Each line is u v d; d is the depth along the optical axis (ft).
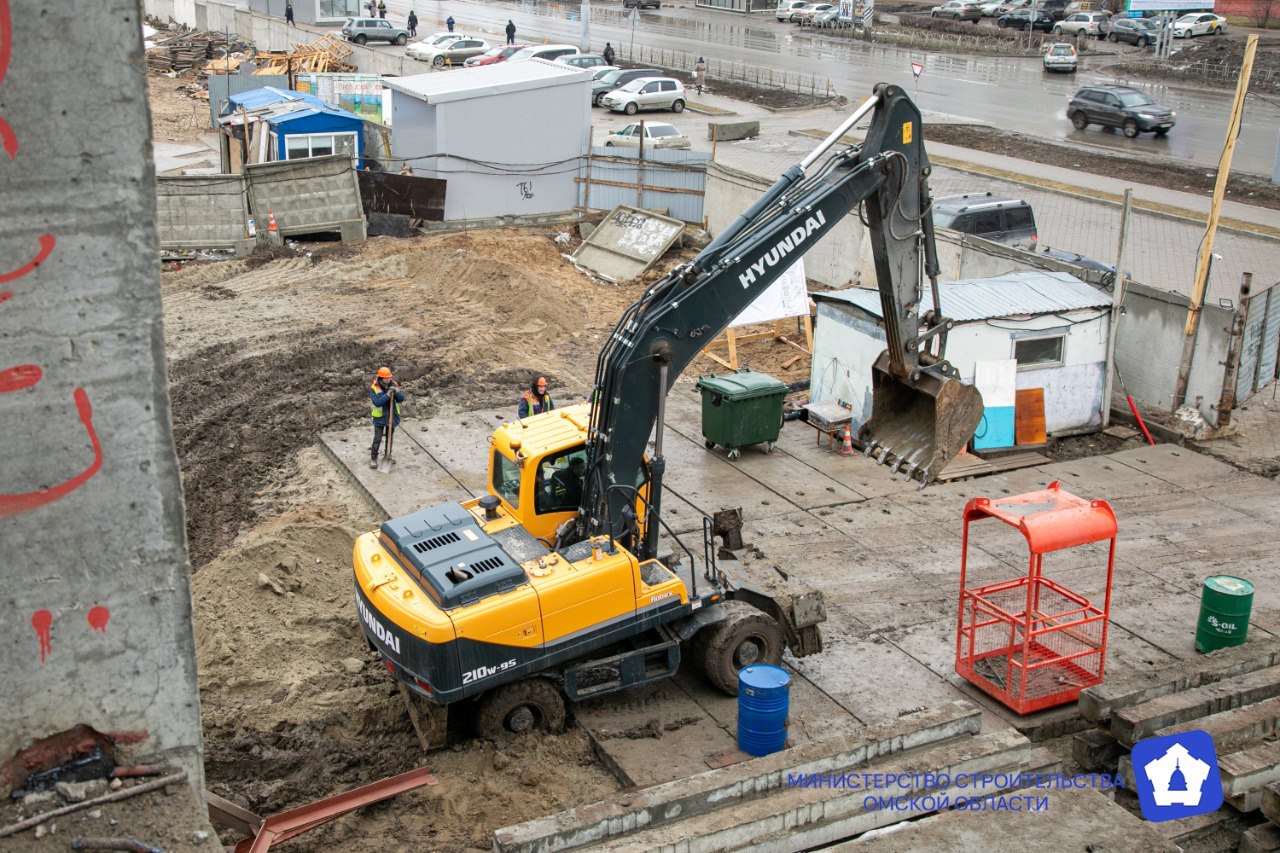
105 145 15.28
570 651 35.45
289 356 70.33
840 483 56.54
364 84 128.88
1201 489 56.08
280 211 93.15
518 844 24.79
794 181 39.01
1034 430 61.41
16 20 14.42
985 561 48.47
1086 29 197.77
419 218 99.60
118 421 16.38
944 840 23.75
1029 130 134.72
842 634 42.63
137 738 17.88
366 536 38.96
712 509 53.31
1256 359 64.80
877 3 256.11
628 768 34.27
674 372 37.17
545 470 38.65
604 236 95.76
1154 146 126.11
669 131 123.34
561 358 73.82
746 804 26.58
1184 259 86.69
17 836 16.66
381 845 31.76
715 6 255.91
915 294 41.14
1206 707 33.58
